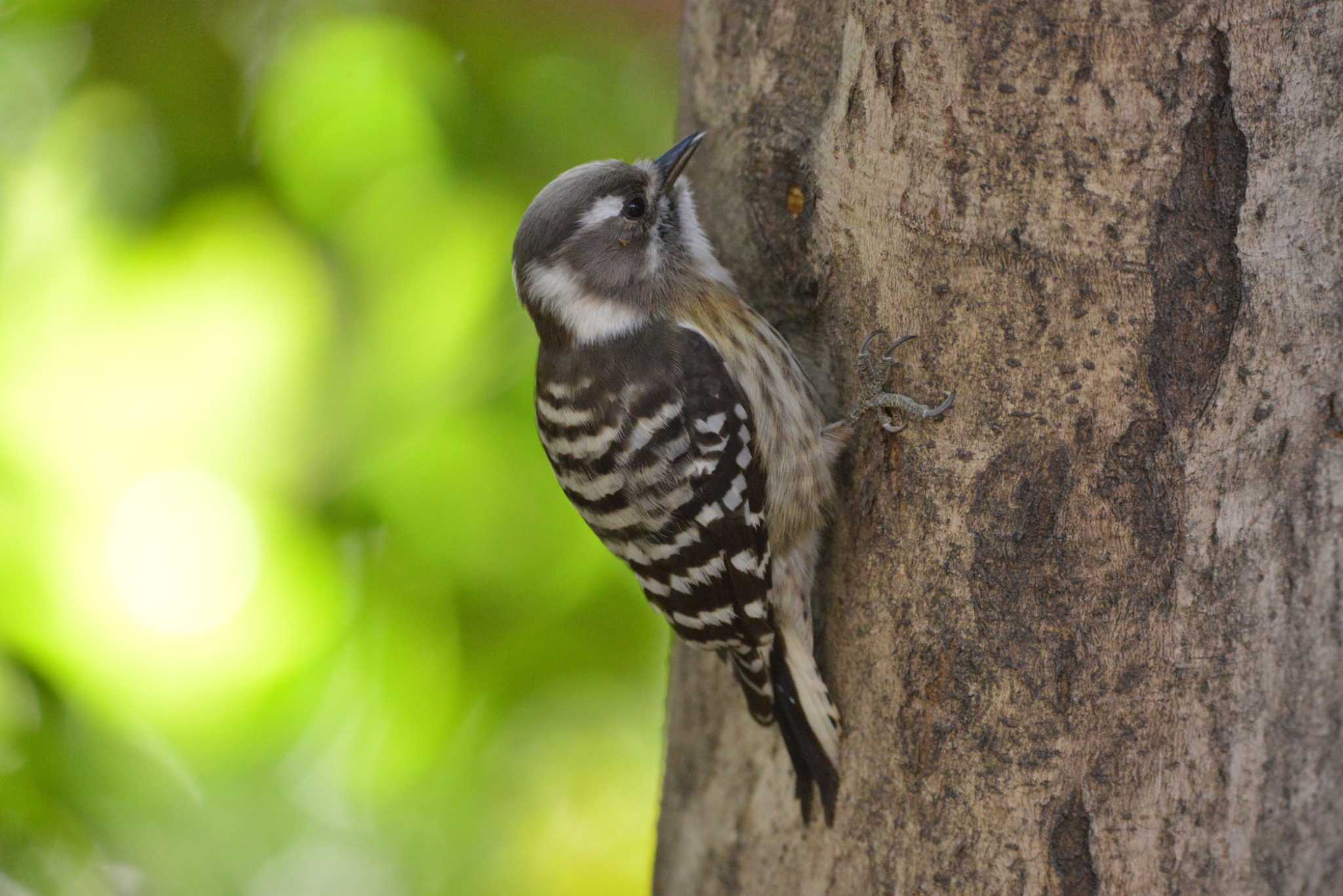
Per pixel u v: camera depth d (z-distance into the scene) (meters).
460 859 11.73
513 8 10.02
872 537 6.47
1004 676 6.05
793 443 6.89
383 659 9.55
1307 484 5.84
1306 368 5.71
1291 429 5.78
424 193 10.10
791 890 7.05
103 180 9.64
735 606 7.06
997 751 6.09
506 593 9.48
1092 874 6.08
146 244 9.77
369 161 10.16
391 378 10.07
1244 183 5.55
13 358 9.80
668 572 7.23
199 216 9.74
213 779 10.40
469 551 9.57
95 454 9.94
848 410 6.65
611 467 7.18
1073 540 5.90
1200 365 5.71
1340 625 5.97
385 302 10.21
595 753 11.02
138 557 9.65
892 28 5.81
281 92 9.79
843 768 6.64
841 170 6.26
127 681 9.28
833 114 6.27
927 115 5.78
